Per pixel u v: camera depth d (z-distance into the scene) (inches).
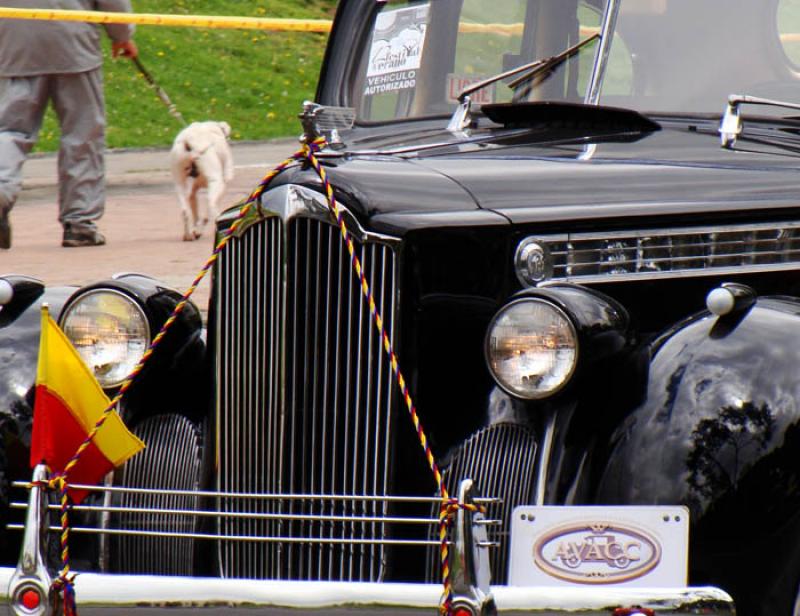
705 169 641.6
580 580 520.4
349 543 573.9
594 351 537.0
